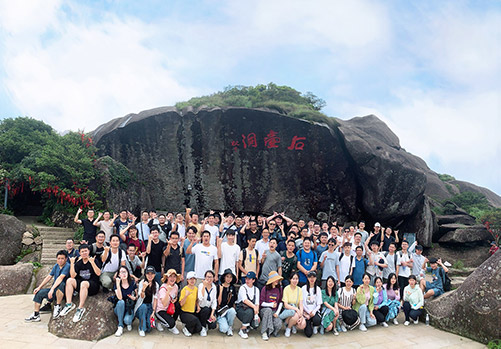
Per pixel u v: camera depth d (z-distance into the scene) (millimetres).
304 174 12461
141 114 12648
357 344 5113
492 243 11852
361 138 12227
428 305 6184
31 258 8422
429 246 12414
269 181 12477
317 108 16469
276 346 4891
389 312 5996
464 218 13750
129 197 11594
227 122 12289
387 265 6719
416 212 12422
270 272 5438
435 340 5367
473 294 5547
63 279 5152
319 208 12617
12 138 10750
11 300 6191
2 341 4285
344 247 6301
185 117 12359
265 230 6148
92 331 4590
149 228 6680
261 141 12352
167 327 5059
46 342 4367
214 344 4781
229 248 5746
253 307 5141
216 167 12461
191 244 5758
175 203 12531
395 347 5047
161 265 5773
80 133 11531
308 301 5473
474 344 5262
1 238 8344
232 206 12516
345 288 5711
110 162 11055
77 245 8820
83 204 9906
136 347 4426
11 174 10000
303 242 6137
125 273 4914
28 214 12289
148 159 12453
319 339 5270
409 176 11781
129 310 4906
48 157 9656
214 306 5109
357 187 12523
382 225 12648
